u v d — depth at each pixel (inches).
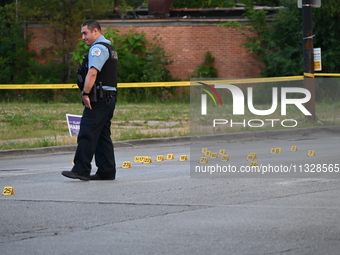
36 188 602.2
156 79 2129.7
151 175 684.7
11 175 724.7
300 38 2032.5
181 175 681.6
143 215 460.4
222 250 359.9
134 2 3518.7
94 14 2224.4
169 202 510.9
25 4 2197.3
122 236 397.4
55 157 963.3
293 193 549.3
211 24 2209.6
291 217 446.9
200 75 2174.0
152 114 1605.6
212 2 2972.4
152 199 525.3
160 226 423.5
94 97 622.5
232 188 580.7
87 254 357.4
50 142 1071.6
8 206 505.7
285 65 2020.2
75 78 2193.7
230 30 2199.8
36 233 410.6
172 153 967.0
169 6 2295.8
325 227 414.6
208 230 410.0
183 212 469.7
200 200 518.3
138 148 1059.9
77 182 636.1
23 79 2192.4
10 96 2135.8
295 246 367.6
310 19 1346.0
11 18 2224.4
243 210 473.7
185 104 2000.5
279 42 2076.8
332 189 570.3
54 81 2167.8
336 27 2003.0
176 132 1203.2
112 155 649.0
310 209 475.2
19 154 1007.6
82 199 531.5
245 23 2194.9
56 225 433.4
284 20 2042.3
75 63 2203.5
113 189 583.2
